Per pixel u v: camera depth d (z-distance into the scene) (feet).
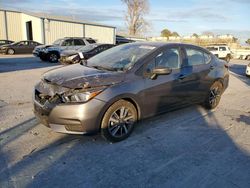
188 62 17.65
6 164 11.48
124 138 14.23
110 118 13.38
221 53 92.79
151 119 17.58
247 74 43.24
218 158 12.64
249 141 14.75
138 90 14.14
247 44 159.53
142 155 12.64
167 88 15.79
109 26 113.70
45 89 13.52
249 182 10.75
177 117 18.26
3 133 14.61
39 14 109.29
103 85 13.03
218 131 16.07
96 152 12.77
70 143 13.64
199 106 21.16
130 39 146.51
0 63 53.52
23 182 10.22
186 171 11.38
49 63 56.39
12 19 110.22
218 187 10.32
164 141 14.30
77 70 14.64
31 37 109.70
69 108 12.40
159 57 15.70
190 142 14.30
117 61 15.64
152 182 10.50
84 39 62.80
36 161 11.79
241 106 22.31
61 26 101.86
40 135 14.48
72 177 10.65
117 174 10.97
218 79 20.04
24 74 37.22
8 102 21.06
